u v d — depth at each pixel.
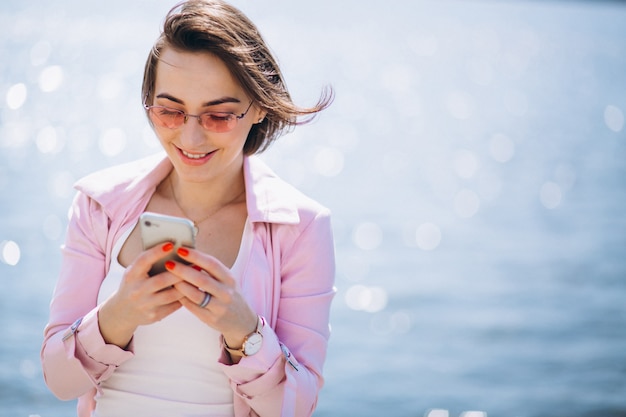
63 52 35.34
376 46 51.22
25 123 24.36
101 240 2.61
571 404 9.41
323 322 2.64
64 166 20.31
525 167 24.70
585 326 11.84
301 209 2.64
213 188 2.65
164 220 2.26
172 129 2.43
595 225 18.05
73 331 2.45
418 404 9.15
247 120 2.51
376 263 14.74
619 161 25.98
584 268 14.71
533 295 13.12
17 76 30.64
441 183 22.33
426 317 11.98
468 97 38.44
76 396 2.55
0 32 39.44
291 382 2.47
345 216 18.23
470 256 15.38
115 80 31.06
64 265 2.63
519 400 9.41
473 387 9.71
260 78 2.49
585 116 35.19
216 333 2.53
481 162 25.38
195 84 2.40
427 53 50.94
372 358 10.39
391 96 36.72
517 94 40.00
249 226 2.62
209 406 2.52
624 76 47.31
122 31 42.38
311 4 69.94
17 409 7.97
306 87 35.22
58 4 49.84
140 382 2.53
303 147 25.50
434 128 31.03
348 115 31.72
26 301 10.79
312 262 2.62
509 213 19.14
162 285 2.30
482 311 12.32
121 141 23.09
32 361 8.91
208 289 2.30
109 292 2.56
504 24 71.38
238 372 2.44
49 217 15.07
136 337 2.53
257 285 2.55
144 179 2.65
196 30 2.38
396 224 17.67
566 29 69.94
